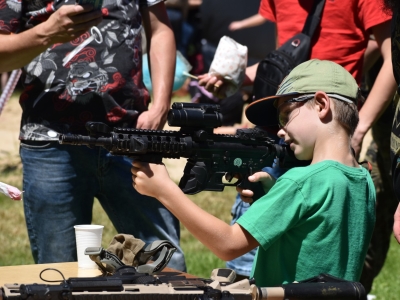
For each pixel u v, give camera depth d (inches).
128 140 193.8
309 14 297.1
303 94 204.4
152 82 293.3
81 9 246.1
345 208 197.5
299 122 204.8
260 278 204.4
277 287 170.9
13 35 256.1
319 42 294.7
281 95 206.8
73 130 269.0
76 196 273.1
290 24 303.7
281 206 193.3
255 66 340.8
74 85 267.6
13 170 685.9
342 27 293.1
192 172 205.3
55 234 273.6
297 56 289.6
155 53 294.2
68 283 165.3
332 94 203.5
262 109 224.2
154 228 276.2
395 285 433.4
